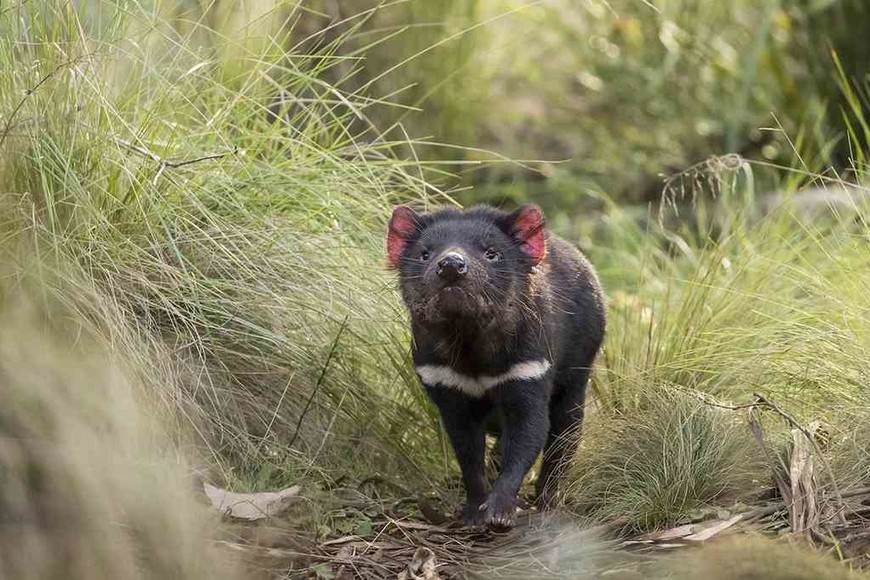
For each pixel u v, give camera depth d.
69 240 8.03
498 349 8.02
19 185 8.15
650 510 7.79
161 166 8.27
